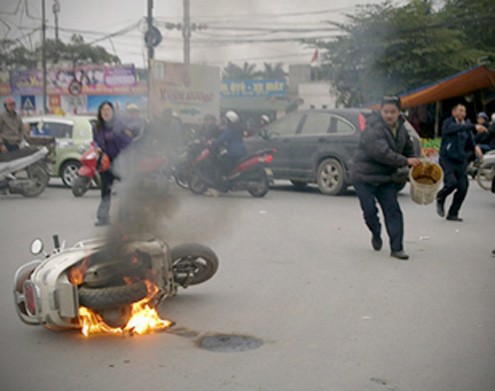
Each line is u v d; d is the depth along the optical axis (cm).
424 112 2861
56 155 1579
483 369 446
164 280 538
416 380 428
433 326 536
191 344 496
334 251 826
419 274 711
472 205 1270
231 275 702
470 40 2839
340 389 414
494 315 566
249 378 431
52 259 513
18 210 1188
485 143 1698
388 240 901
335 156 1398
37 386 421
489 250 841
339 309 582
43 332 526
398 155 760
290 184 1700
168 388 416
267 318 557
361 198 806
